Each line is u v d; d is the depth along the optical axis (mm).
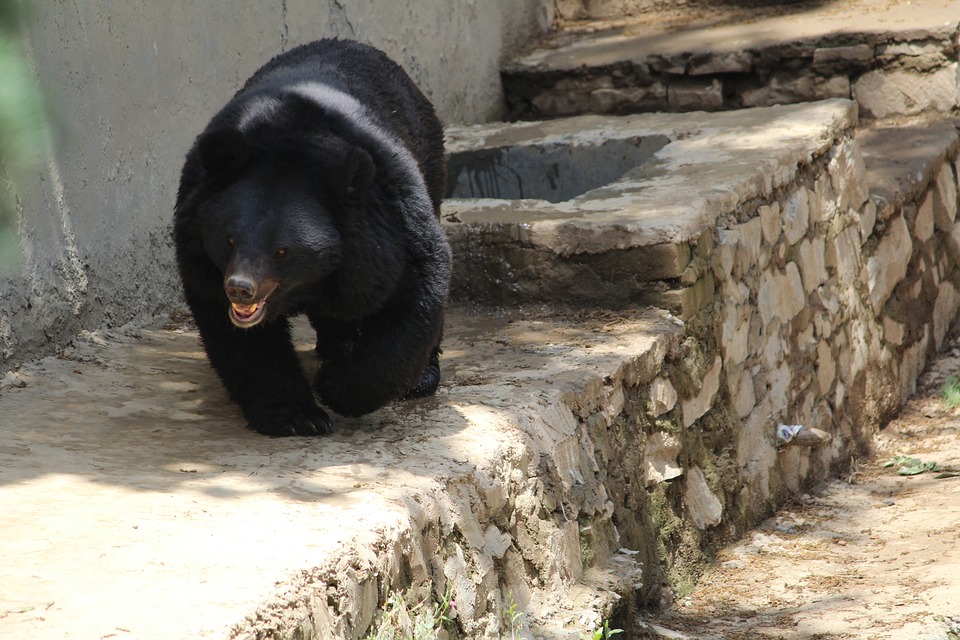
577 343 9820
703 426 10570
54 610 4680
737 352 11250
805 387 12539
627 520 9047
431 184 9305
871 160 15898
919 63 16844
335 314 7301
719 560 10281
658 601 9219
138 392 8375
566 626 7555
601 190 11781
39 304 9148
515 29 18781
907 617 8273
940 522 10750
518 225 10844
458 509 6781
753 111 14664
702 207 10773
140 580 5031
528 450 7820
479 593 6875
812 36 17156
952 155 16547
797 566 10016
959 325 16969
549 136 14617
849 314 13750
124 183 10398
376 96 8391
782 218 12336
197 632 4578
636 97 17938
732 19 19031
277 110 7242
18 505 5863
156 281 10859
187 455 6957
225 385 7586
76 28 9695
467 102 17438
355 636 5551
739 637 8383
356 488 6449
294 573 5215
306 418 7461
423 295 7312
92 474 6469
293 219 6684
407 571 6156
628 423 9359
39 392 8203
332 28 14094
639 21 19781
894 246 14984
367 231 6934
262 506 6055
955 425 14336
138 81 10594
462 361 9461
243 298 6488
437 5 16469
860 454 13570
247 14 12422
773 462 11680
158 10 10891
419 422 7750
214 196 6883
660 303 10430
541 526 7797
